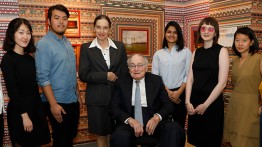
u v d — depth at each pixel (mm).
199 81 2584
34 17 3475
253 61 2545
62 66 2471
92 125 2732
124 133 2146
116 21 3973
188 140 2750
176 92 3027
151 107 2373
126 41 4062
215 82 2514
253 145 2582
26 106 2230
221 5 3512
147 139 2246
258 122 2561
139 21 4141
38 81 2441
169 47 3199
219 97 2518
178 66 3105
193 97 2631
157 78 2463
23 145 2236
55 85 2473
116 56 2803
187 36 4410
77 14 3721
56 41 2498
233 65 2756
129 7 4047
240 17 3223
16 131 2201
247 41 2566
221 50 2496
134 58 2371
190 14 4301
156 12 4258
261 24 3158
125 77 2482
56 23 2455
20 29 2219
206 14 3906
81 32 3779
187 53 3146
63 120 2518
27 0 3420
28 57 2359
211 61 2518
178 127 2182
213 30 2520
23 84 2246
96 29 2730
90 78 2648
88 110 2760
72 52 2656
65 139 2562
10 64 2182
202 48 2672
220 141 2545
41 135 2375
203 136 2564
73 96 2621
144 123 2363
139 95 2389
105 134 2732
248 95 2572
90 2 3795
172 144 2135
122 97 2414
